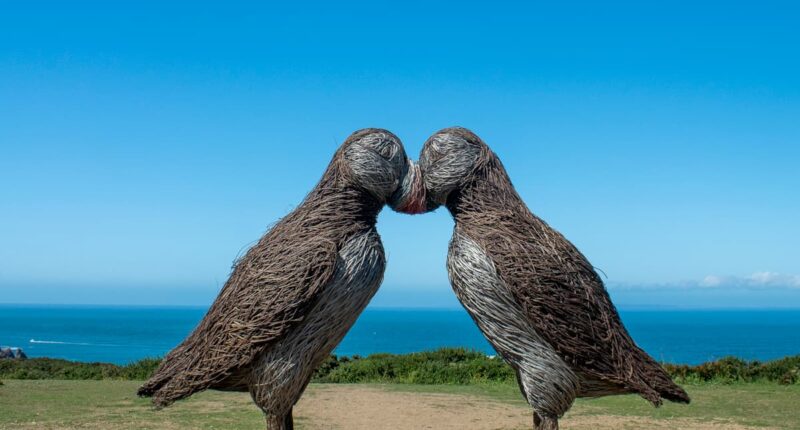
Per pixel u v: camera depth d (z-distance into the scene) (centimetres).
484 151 596
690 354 5169
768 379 1334
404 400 1095
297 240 564
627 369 559
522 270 546
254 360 549
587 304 556
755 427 859
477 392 1204
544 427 570
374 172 582
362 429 870
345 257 565
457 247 575
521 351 560
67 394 1101
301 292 542
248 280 556
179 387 555
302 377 557
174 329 10944
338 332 566
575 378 561
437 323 16025
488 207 580
